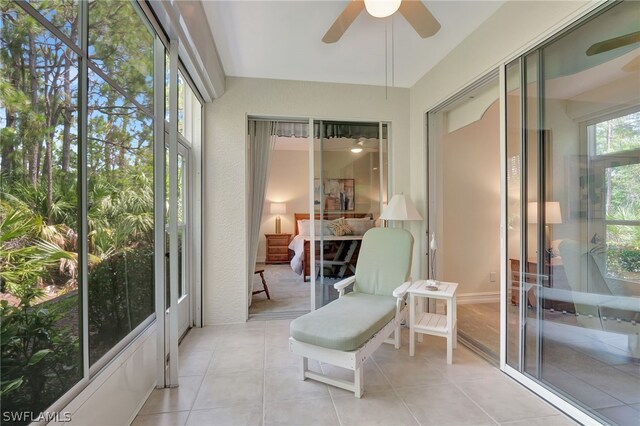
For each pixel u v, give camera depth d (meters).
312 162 3.33
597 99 1.54
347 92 3.34
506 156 2.13
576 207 1.66
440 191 3.26
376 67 2.98
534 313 1.94
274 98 3.20
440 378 2.04
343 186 3.41
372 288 2.75
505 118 2.13
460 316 3.28
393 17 2.18
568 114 1.70
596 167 1.55
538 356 1.90
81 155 1.29
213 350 2.46
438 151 3.24
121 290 1.63
